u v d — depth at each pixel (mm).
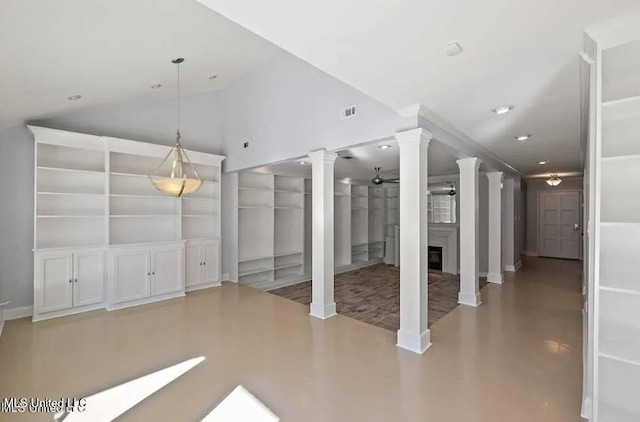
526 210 9898
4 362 2967
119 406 2305
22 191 4234
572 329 3799
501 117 3365
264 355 3121
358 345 3354
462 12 1599
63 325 3906
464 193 4816
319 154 4188
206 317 4250
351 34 1795
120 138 5059
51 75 3107
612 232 1897
